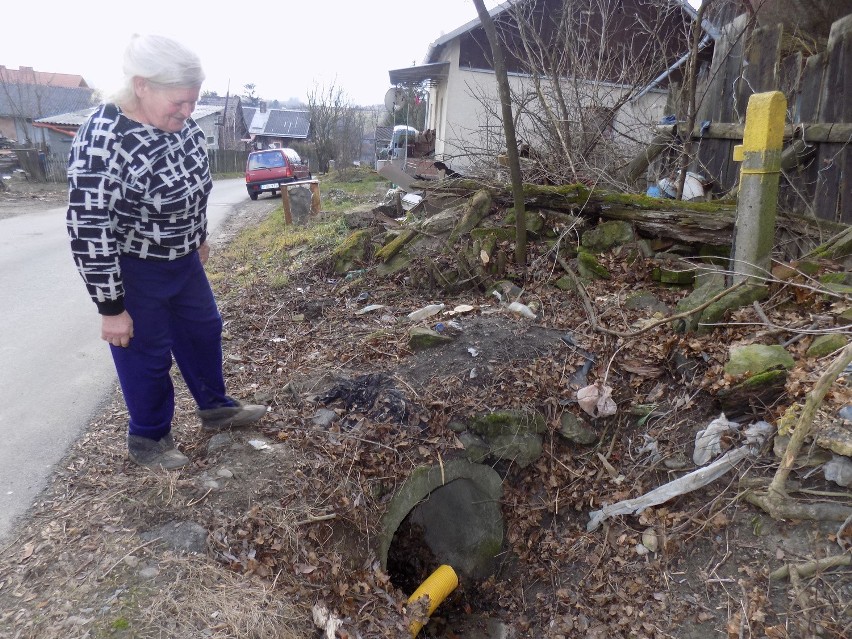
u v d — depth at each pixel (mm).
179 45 2488
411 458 3746
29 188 22359
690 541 3332
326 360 4664
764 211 4246
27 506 3037
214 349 3367
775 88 6074
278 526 3004
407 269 6152
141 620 2385
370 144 42906
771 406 3592
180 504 2994
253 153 19875
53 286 7430
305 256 7688
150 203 2656
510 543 3988
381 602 3129
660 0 8773
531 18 8148
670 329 4473
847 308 3889
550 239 5922
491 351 4484
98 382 4598
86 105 40906
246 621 2480
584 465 4031
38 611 2404
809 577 2902
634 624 3209
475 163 8031
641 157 7387
